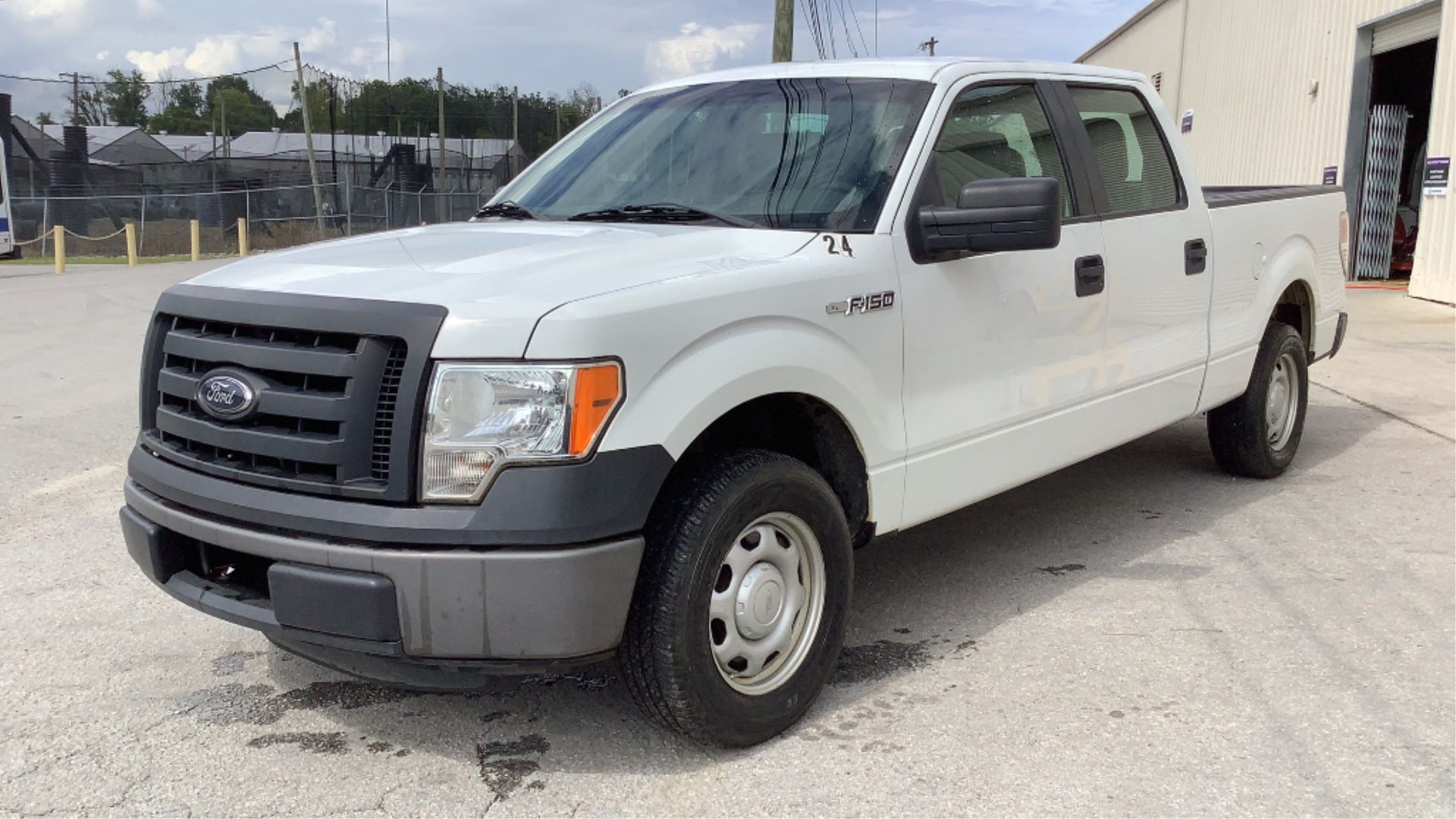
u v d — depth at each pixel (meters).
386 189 39.84
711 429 3.62
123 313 14.73
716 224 3.96
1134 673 3.90
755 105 4.46
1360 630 4.23
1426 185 14.38
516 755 3.42
